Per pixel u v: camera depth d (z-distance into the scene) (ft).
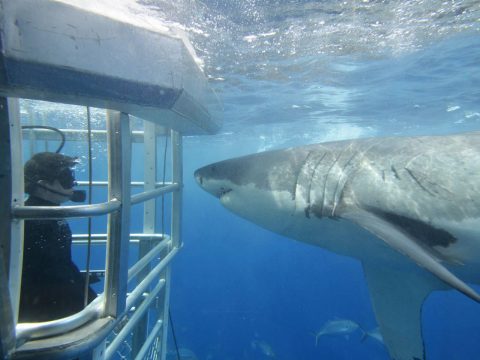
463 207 8.57
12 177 5.24
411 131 67.05
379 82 35.47
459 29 23.82
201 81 9.99
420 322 11.90
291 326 80.94
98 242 12.19
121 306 6.70
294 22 20.94
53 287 7.62
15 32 4.34
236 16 19.22
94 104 5.96
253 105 43.21
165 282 13.25
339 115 50.55
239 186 12.10
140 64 5.86
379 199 9.45
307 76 32.68
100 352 7.25
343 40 24.64
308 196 10.60
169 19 17.46
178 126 10.21
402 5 19.85
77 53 4.93
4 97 5.01
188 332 73.46
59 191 8.18
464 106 47.85
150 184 13.82
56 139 13.61
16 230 5.36
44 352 5.33
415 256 6.79
